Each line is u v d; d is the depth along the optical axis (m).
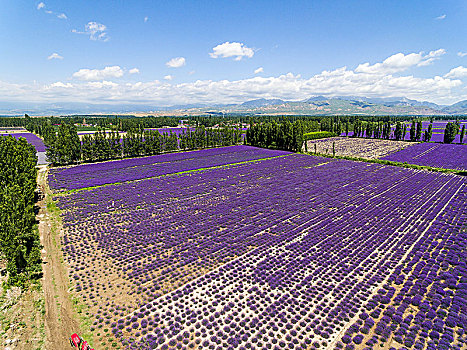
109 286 27.58
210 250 34.56
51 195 55.06
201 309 24.58
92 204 50.28
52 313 23.75
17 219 27.80
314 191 58.03
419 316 22.98
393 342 20.81
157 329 22.12
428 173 72.62
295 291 26.80
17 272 27.81
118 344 20.81
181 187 60.78
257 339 21.25
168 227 41.03
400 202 50.72
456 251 32.66
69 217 44.22
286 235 38.41
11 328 21.83
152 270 30.48
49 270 30.12
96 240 36.84
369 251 33.78
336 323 22.83
